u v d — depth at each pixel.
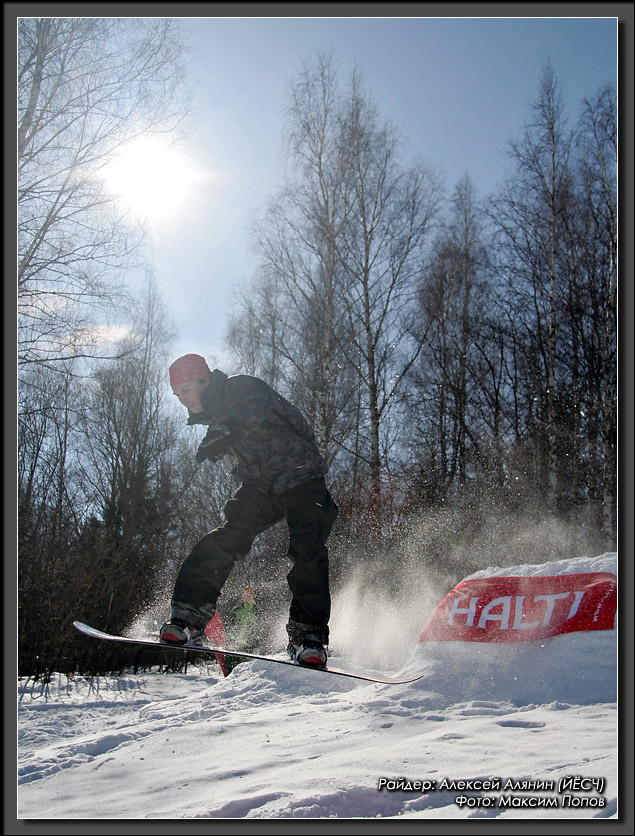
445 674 4.40
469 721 3.73
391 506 12.77
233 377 3.16
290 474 3.16
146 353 18.72
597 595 4.51
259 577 11.66
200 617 3.09
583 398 15.26
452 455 15.88
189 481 18.75
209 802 2.89
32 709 6.90
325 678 5.56
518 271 16.14
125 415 17.95
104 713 6.80
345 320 15.43
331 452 14.76
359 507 12.53
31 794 3.35
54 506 12.53
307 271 15.39
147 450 17.59
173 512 17.08
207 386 3.15
